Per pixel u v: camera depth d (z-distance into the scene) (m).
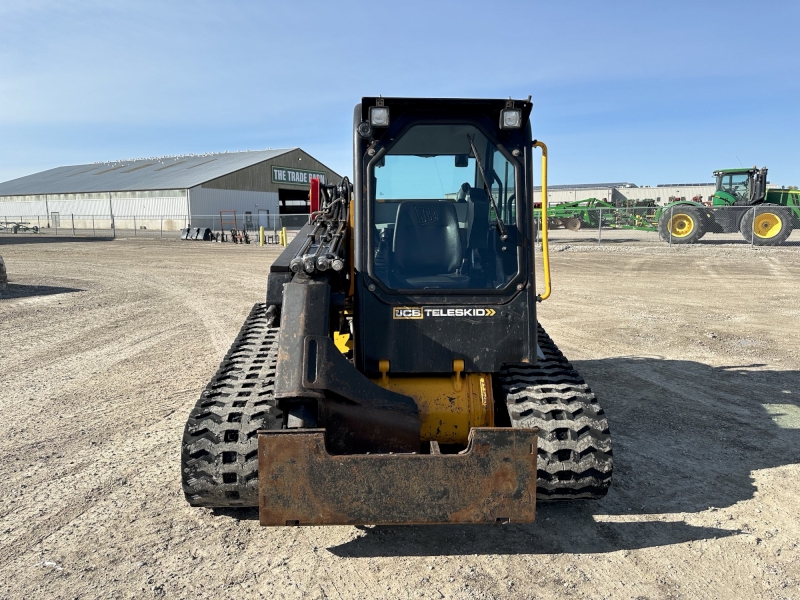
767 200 27.30
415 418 3.65
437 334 3.97
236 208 51.34
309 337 3.49
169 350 9.20
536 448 3.30
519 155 3.96
